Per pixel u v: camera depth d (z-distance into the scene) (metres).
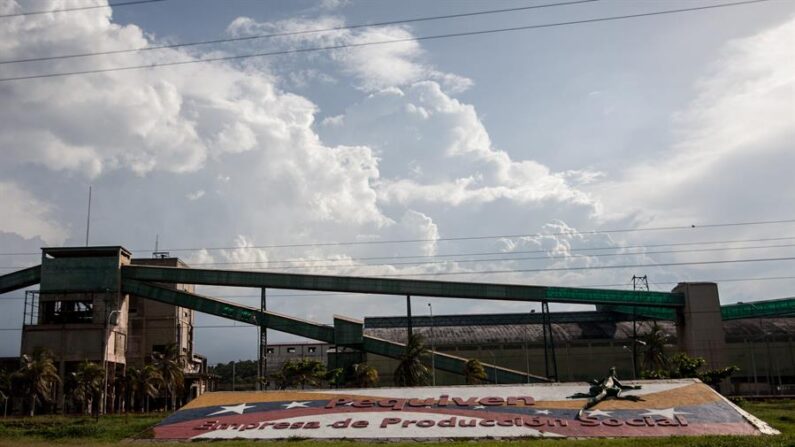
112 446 60.22
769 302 141.12
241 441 59.38
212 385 174.50
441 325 174.25
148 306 155.62
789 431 57.91
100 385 100.25
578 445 50.78
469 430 59.34
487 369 130.75
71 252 133.25
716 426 57.72
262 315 127.88
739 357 159.25
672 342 160.25
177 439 61.78
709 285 139.50
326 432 60.94
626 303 136.00
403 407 66.25
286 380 128.50
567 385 69.44
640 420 59.47
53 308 134.12
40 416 105.50
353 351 147.62
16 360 136.12
